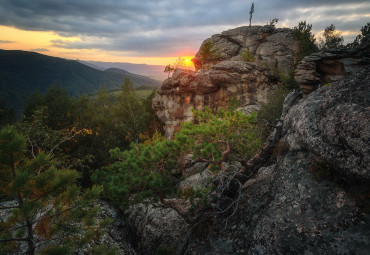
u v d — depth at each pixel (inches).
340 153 200.5
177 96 1405.0
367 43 662.5
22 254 207.0
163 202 374.0
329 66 736.3
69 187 206.4
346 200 209.2
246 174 386.0
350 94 220.7
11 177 188.1
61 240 299.1
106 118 1211.9
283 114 410.0
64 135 702.5
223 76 1234.6
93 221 220.7
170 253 336.5
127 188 324.5
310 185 242.2
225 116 420.8
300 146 285.4
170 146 355.3
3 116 1069.8
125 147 1160.8
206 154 368.8
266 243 222.5
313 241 198.1
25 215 176.2
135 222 514.0
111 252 244.2
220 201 363.3
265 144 392.2
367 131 172.4
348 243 181.2
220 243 297.4
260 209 299.9
